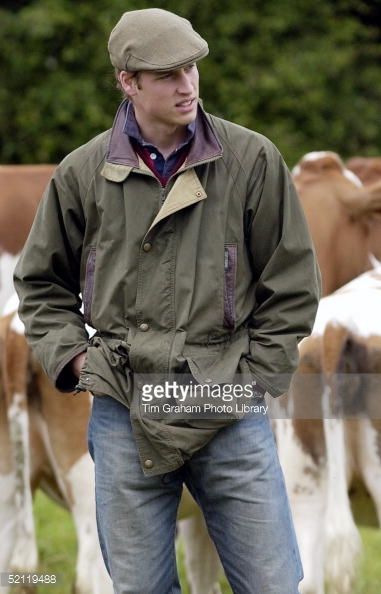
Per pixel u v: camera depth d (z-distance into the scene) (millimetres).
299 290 5996
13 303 9516
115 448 6047
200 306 5906
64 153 25188
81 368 6109
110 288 6008
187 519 9367
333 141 26078
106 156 6074
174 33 5855
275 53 25844
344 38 26359
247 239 6082
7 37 25297
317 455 8133
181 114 5891
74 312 6383
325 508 8148
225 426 5977
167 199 5891
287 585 5969
